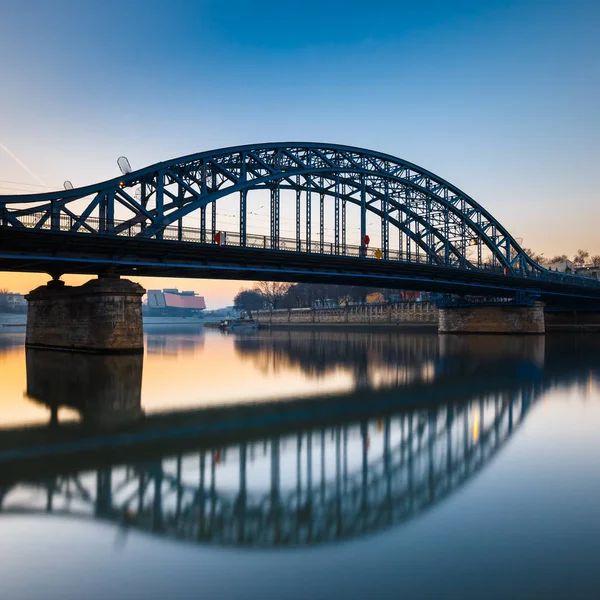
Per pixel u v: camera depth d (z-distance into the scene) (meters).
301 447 14.05
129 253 39.62
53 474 11.61
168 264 40.75
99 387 25.19
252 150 50.84
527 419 17.53
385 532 8.34
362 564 7.28
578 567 7.14
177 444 14.37
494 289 76.25
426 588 6.65
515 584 6.71
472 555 7.52
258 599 6.41
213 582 6.83
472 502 9.66
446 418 17.86
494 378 28.75
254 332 130.88
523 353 46.88
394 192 69.62
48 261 36.53
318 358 44.19
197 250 40.84
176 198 45.62
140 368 32.91
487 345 59.12
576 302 96.31
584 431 15.70
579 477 11.12
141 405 20.72
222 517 9.12
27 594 6.55
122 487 10.76
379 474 11.55
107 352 38.84
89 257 37.78
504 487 10.50
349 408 19.94
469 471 11.64
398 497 10.00
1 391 23.67
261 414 18.81
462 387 25.44
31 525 8.80
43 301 46.59
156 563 7.43
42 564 7.38
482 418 17.77
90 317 40.47
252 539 8.15
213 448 13.94
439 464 12.27
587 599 6.36
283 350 56.00
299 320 160.88
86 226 37.88
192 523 8.87
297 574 7.05
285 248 49.19
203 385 26.67
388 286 69.38
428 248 76.25
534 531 8.31
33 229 32.25
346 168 60.12
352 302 174.00
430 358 42.59
